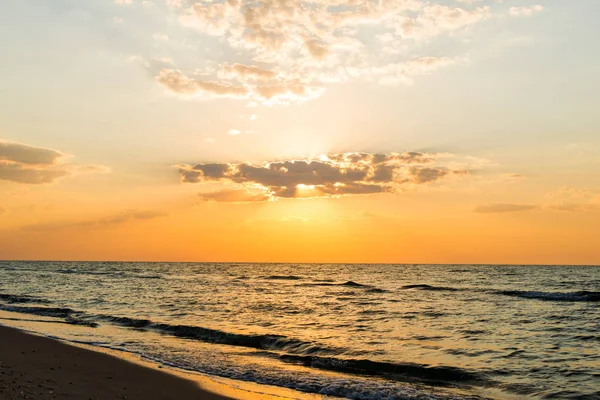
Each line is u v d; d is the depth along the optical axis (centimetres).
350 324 2627
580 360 1711
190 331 2223
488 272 13588
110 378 1241
